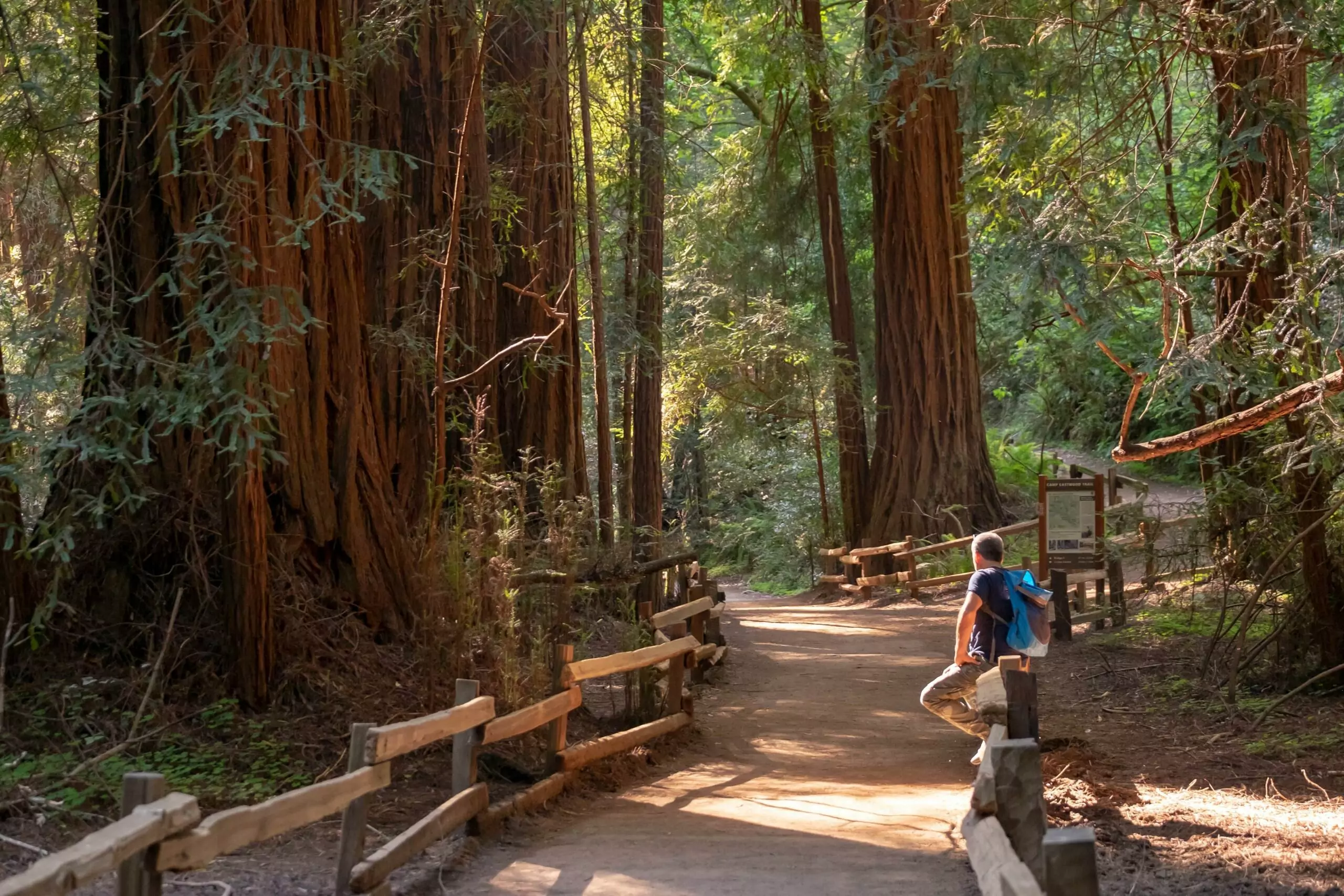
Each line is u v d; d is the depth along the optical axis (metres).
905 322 22.08
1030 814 4.37
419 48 13.09
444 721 5.79
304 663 8.22
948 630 16.67
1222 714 9.85
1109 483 19.94
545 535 11.41
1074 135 10.77
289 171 8.62
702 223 27.55
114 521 8.32
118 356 7.36
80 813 6.29
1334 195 8.59
